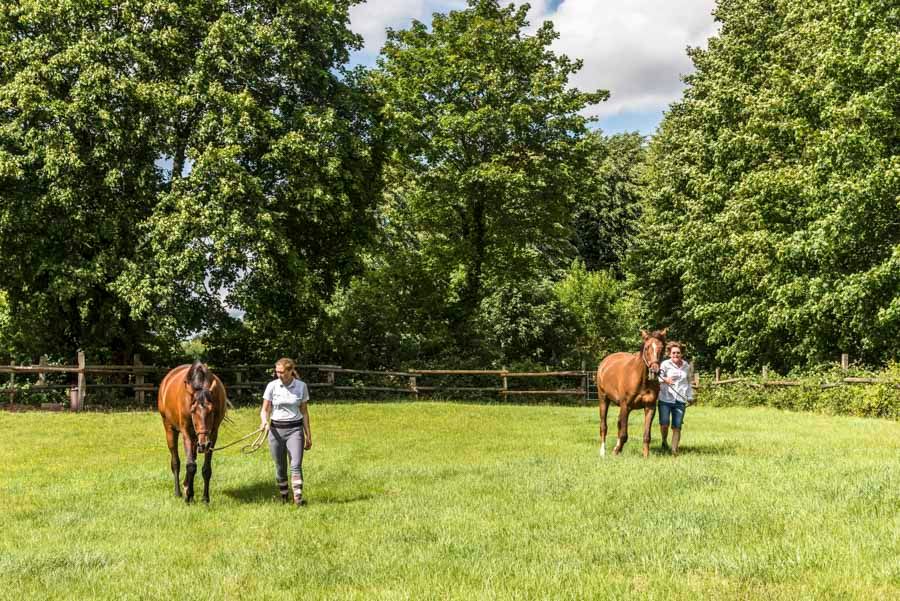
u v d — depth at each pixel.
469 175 30.58
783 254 25.77
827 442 14.52
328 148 24.09
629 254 38.94
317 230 26.44
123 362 25.33
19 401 23.39
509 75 32.03
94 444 15.61
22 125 20.98
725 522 7.33
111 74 21.28
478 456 13.63
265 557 6.79
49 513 9.11
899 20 23.47
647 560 6.17
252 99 22.48
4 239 21.75
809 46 27.81
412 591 5.55
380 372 28.20
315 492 10.16
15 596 5.86
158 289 21.02
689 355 38.06
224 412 9.98
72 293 21.27
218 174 21.64
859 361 24.88
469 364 30.80
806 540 6.47
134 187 22.33
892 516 7.38
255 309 23.36
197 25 23.03
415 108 32.12
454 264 34.53
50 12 21.64
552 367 34.34
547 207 33.22
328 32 25.50
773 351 30.42
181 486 10.80
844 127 23.02
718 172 30.84
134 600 5.69
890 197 22.28
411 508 8.77
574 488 9.52
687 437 15.72
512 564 6.20
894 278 22.02
